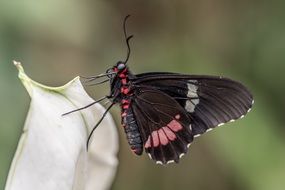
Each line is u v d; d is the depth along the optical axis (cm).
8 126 51
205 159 58
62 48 56
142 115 38
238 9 61
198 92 38
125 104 38
